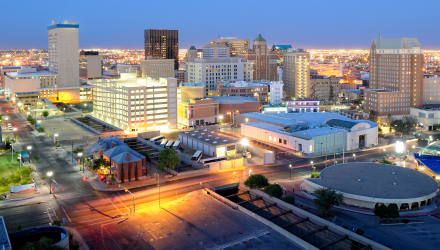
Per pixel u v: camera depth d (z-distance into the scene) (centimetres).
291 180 16288
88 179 16088
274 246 10219
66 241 9038
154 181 15875
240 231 11131
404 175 15138
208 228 11331
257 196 14025
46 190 14738
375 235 11175
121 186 15075
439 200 13725
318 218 11812
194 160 18825
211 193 14238
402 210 12862
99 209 12912
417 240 10862
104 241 10594
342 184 14188
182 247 10238
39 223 11775
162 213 12500
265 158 18962
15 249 9138
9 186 15138
